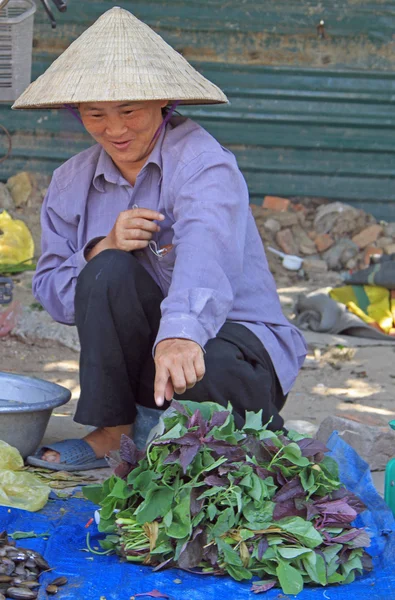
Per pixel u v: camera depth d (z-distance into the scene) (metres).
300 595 2.73
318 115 9.90
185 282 3.20
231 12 9.68
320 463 3.04
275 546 2.82
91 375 3.70
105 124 3.53
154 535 2.87
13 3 4.80
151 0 9.60
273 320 3.86
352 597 2.73
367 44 9.82
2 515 3.25
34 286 3.96
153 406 3.94
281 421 3.80
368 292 7.56
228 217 3.44
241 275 3.76
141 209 3.57
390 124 9.91
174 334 3.03
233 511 2.86
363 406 5.42
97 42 3.51
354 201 10.12
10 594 2.67
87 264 3.69
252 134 9.91
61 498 3.51
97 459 3.99
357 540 2.88
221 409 3.12
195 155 3.55
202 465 2.92
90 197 3.87
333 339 7.01
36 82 3.58
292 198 10.12
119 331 3.67
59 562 2.92
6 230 8.34
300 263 9.28
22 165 9.88
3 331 6.64
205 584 2.79
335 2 9.71
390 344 6.97
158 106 3.62
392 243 9.72
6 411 3.70
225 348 3.61
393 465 3.42
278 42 9.77
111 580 2.80
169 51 3.57
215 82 9.80
